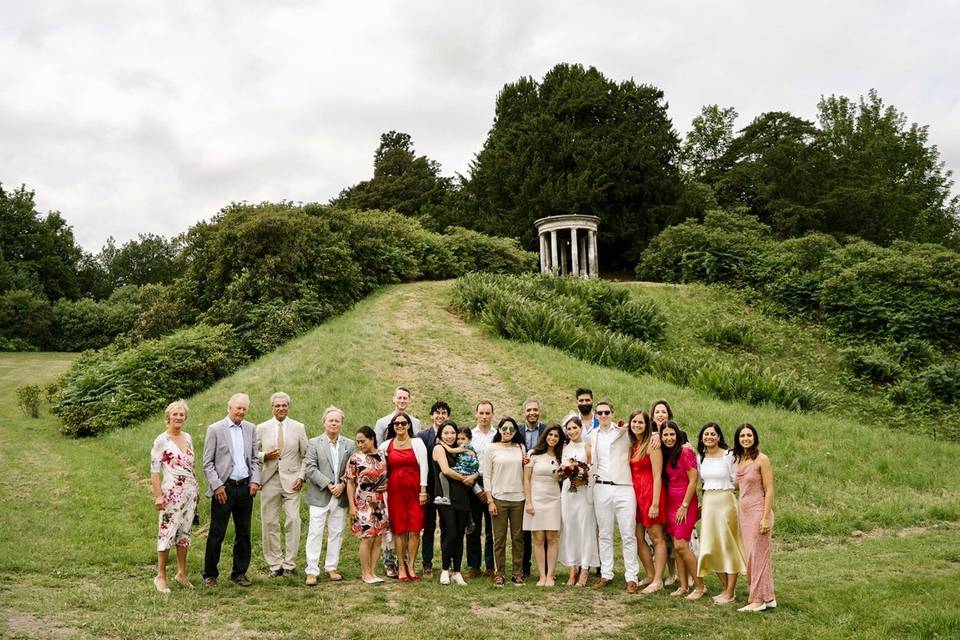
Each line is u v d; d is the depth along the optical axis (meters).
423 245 26.98
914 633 5.74
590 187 35.81
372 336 18.80
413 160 50.59
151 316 21.91
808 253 26.56
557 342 19.09
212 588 7.22
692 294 26.38
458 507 7.86
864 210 38.84
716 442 7.36
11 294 39.72
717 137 48.50
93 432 15.70
